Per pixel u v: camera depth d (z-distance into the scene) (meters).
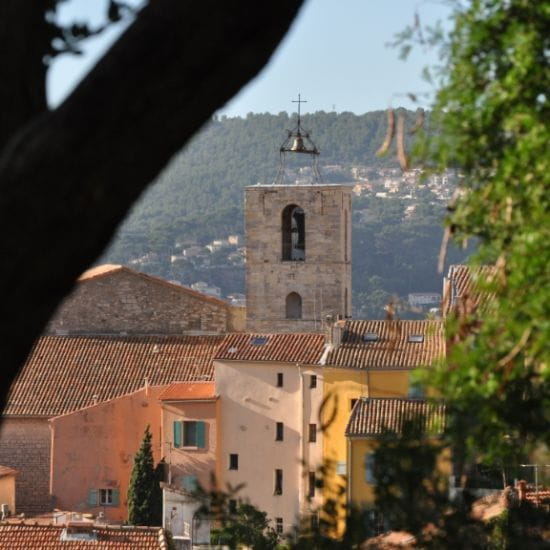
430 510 39.12
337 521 40.47
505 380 36.75
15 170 22.88
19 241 22.86
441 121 37.06
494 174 37.34
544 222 35.12
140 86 23.23
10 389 23.83
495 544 41.62
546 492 72.12
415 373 38.12
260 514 43.78
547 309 34.75
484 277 37.38
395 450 39.38
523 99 36.16
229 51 23.47
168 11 23.36
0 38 24.61
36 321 23.23
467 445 38.81
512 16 36.25
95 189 23.05
